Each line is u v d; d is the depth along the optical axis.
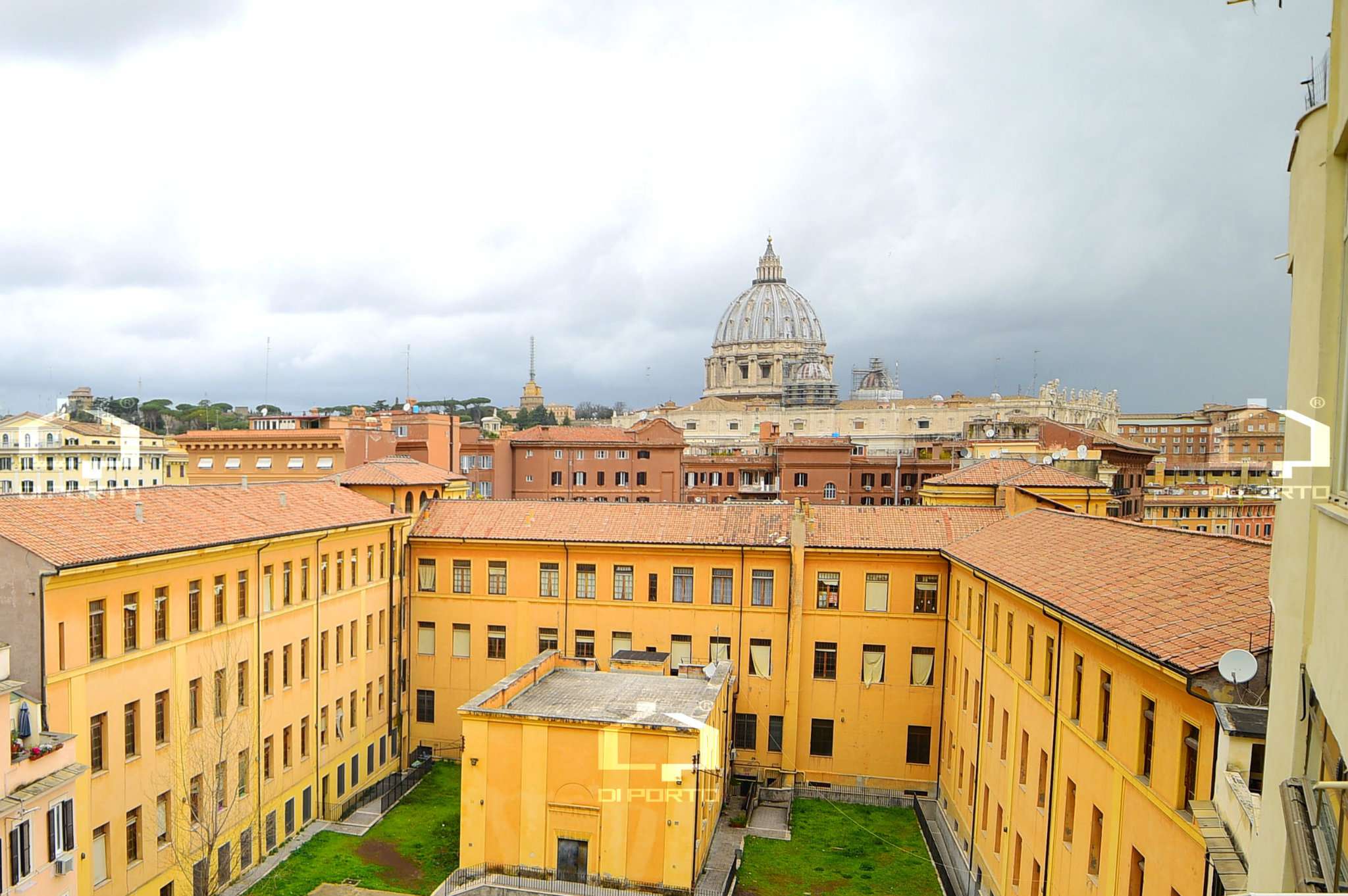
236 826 36.69
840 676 50.16
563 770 36.47
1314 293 9.66
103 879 29.50
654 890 35.56
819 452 112.25
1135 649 21.33
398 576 52.41
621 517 54.56
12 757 23.09
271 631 39.38
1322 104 9.66
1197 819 16.42
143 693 31.39
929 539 49.56
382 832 43.16
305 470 80.19
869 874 39.56
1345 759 7.81
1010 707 34.00
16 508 30.39
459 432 97.81
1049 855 28.52
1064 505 51.84
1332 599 8.70
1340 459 8.95
